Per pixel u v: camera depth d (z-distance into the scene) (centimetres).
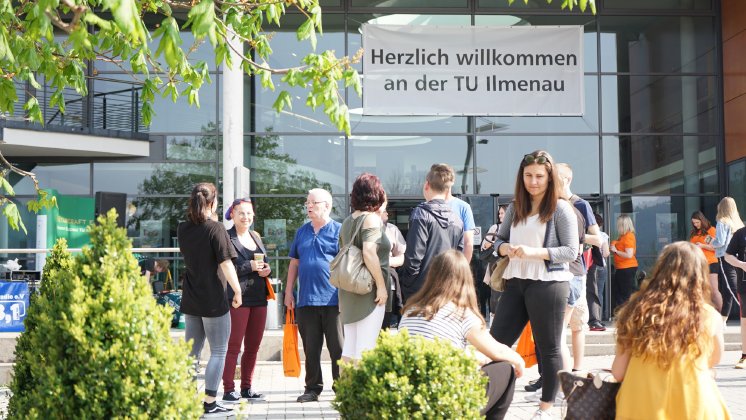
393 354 411
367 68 1750
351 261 679
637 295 473
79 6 437
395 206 1739
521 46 1762
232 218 830
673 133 1781
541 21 1780
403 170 1742
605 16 1788
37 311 486
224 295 732
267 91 1733
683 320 451
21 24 603
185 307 738
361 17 1767
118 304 378
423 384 403
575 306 795
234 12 645
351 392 414
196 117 1730
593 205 1761
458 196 1741
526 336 805
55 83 691
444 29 1756
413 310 519
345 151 1739
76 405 368
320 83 598
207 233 719
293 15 1752
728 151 1761
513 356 528
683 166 1780
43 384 371
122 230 400
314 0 619
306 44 1750
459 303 516
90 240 399
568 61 1766
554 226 631
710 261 1346
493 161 1752
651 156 1777
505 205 1116
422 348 414
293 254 849
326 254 809
